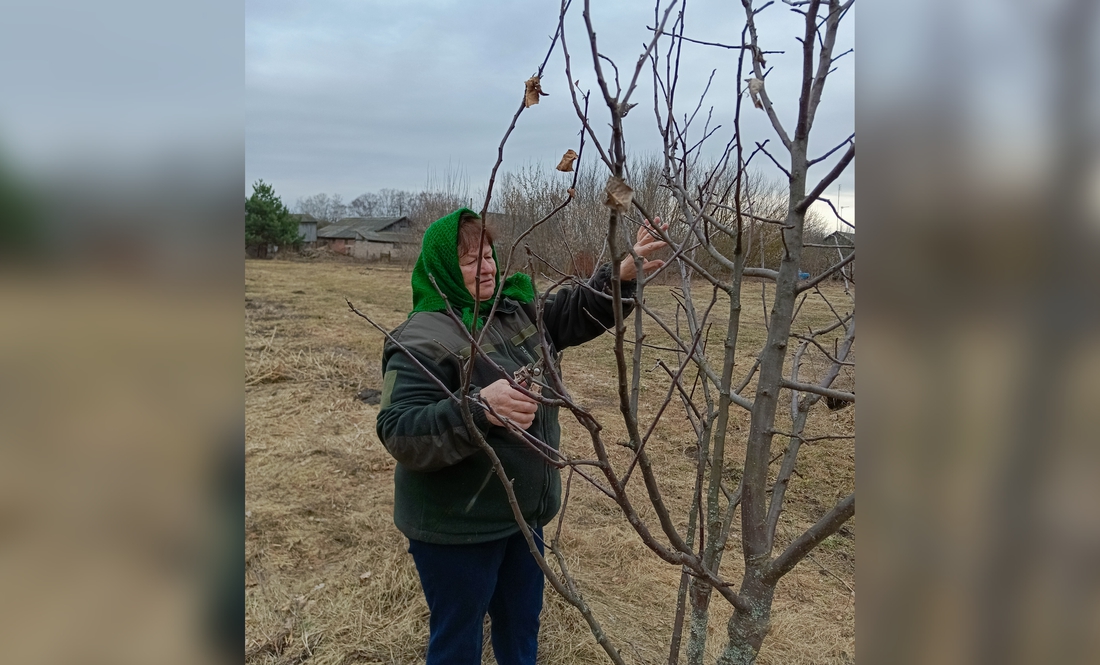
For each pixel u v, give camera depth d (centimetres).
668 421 537
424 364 168
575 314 204
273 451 482
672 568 326
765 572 107
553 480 191
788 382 109
